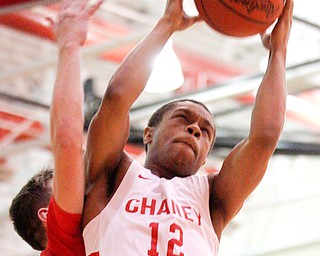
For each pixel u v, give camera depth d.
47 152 15.21
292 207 17.33
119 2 14.42
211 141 5.12
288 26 5.20
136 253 4.52
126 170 4.91
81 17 4.93
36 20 12.79
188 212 4.73
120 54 13.25
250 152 4.89
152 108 12.69
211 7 5.03
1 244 16.03
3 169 15.38
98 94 13.79
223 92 12.18
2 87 14.20
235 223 16.94
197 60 14.27
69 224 4.72
